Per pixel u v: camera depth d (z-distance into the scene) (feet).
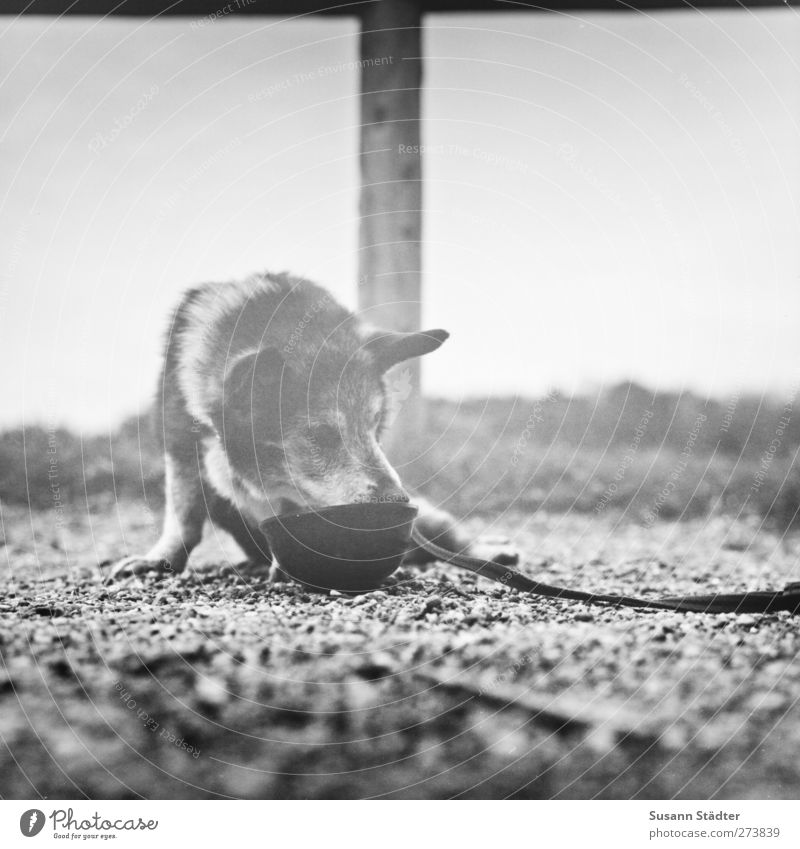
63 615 14.43
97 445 30.45
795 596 15.43
